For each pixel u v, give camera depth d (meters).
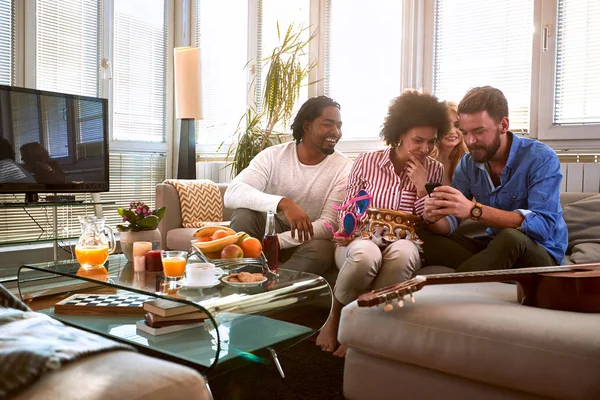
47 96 3.56
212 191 3.71
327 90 4.18
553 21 3.08
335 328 2.05
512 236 1.81
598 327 1.21
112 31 4.62
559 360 1.18
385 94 3.90
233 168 4.27
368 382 1.49
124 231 2.22
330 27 4.16
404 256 1.94
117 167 4.73
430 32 3.61
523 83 3.26
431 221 1.99
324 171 2.66
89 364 0.73
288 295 1.72
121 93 4.73
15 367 0.68
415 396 1.40
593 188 2.70
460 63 3.51
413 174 2.14
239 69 4.77
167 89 5.11
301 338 1.66
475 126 2.05
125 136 4.77
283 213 2.57
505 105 2.06
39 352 0.71
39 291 2.07
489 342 1.26
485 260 1.80
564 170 2.78
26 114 3.45
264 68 4.62
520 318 1.29
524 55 3.26
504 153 2.12
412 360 1.38
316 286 1.84
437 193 1.92
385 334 1.42
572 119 3.06
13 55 4.02
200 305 1.45
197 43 5.09
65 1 4.32
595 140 2.96
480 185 2.20
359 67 4.02
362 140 3.97
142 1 4.87
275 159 2.72
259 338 1.62
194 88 4.29
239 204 2.57
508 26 3.31
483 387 1.30
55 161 3.60
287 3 4.43
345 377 1.54
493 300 1.47
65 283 2.12
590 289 1.33
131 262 2.22
